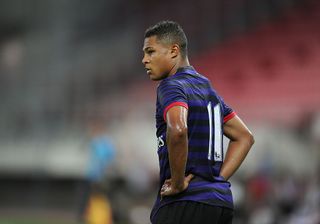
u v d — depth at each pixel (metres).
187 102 13.09
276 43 65.25
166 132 12.69
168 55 13.66
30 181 65.00
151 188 54.28
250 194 43.72
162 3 74.81
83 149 61.47
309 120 53.25
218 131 13.76
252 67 64.06
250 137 14.50
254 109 58.66
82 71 73.44
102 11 77.75
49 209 62.09
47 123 68.31
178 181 12.65
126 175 54.47
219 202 13.12
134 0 76.56
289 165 51.81
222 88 63.56
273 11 68.69
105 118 62.84
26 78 76.38
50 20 80.06
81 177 61.03
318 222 31.56
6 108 72.81
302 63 61.56
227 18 70.25
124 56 72.31
